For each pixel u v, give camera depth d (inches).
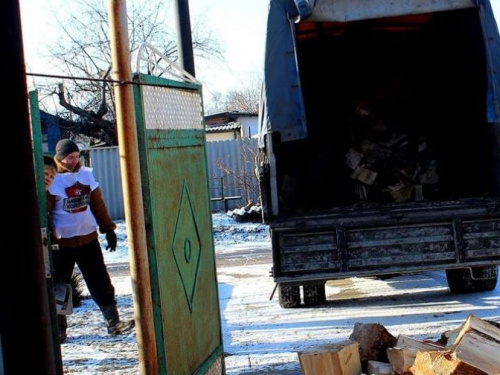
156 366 171.0
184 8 386.3
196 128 221.0
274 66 308.7
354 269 306.2
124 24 169.3
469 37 351.6
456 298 348.2
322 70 422.6
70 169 297.7
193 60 390.9
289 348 276.5
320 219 306.0
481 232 308.0
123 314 357.7
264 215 306.5
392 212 306.7
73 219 296.5
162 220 181.3
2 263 112.9
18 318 113.3
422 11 314.5
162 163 185.0
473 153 369.4
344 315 327.6
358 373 206.7
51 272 166.2
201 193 220.7
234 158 964.0
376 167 414.3
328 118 425.1
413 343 207.9
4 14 112.4
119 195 945.5
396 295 366.3
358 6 311.9
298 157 410.3
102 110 956.0
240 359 264.4
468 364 175.0
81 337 314.7
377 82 425.7
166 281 180.4
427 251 307.0
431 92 419.2
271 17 309.6
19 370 113.9
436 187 409.7
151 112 181.2
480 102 350.3
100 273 306.8
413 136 420.5
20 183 113.1
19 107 113.5
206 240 221.6
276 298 378.3
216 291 228.7
